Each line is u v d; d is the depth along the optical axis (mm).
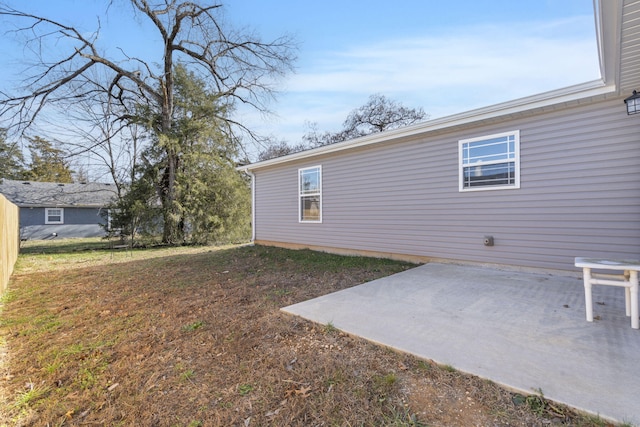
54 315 3834
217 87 14633
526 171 4867
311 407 1838
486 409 1703
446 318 3025
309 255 7645
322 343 2654
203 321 3375
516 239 4992
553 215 4637
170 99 13062
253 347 2664
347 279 5023
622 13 2352
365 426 1652
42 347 2902
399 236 6574
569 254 4512
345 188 7613
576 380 1875
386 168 6754
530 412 1648
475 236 5449
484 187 5309
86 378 2318
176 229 12828
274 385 2088
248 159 15633
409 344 2479
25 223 17344
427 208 6090
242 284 5004
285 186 9305
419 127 5816
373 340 2600
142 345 2850
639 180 3982
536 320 2875
